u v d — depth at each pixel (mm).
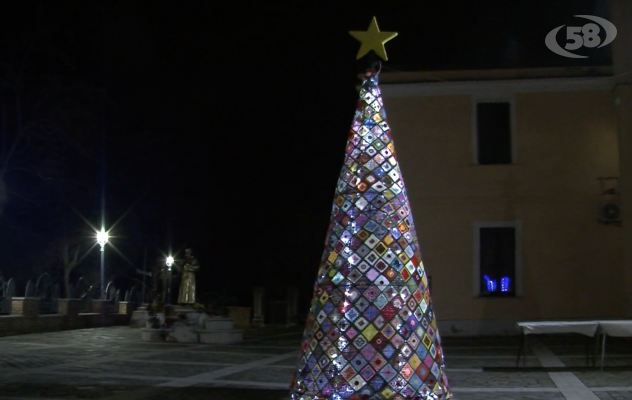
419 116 21766
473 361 13750
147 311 26906
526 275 20781
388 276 5512
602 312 20312
